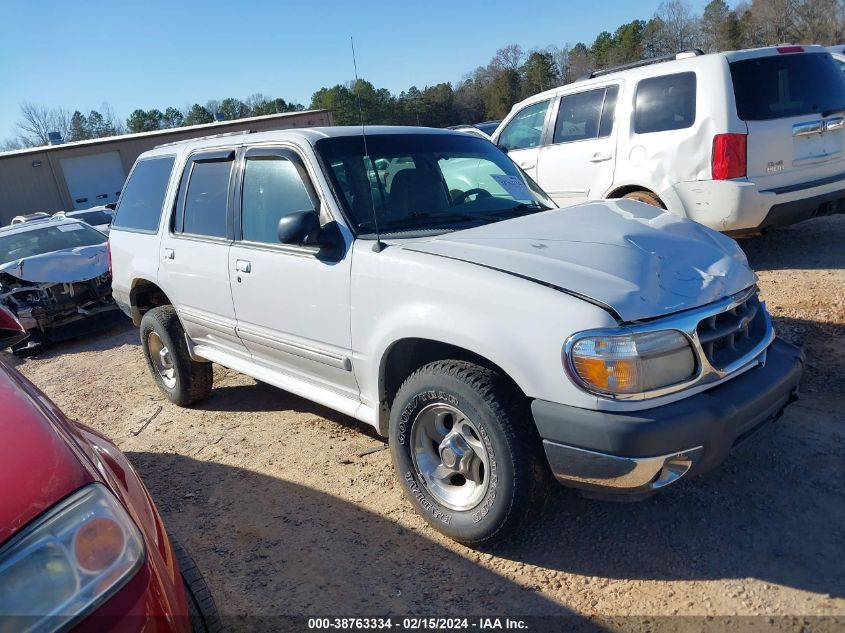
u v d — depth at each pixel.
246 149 4.15
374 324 3.24
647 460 2.47
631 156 6.64
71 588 1.50
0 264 9.08
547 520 3.19
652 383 2.52
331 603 2.82
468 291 2.82
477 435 2.86
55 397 6.40
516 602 2.70
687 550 2.87
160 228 4.91
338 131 3.89
